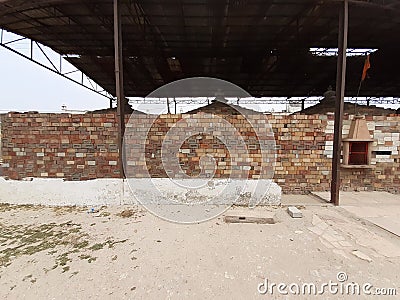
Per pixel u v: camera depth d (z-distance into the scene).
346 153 5.09
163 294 2.11
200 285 2.22
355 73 10.37
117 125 4.84
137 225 3.60
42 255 2.75
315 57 8.71
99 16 5.99
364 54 8.46
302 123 5.02
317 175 5.10
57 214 4.05
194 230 3.43
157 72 10.75
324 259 2.65
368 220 3.74
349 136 5.13
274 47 7.95
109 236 3.23
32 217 3.92
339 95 4.37
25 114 4.82
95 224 3.63
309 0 4.99
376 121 5.16
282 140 5.03
